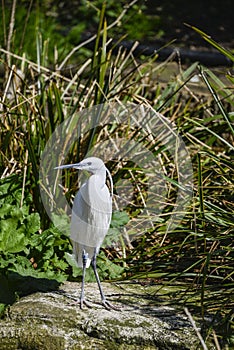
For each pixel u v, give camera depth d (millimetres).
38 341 7875
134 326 7895
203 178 10242
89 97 10383
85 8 21656
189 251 9531
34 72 12141
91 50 18531
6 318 8133
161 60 18203
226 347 7672
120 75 11727
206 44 20984
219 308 8125
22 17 17281
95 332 7867
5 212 9023
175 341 7707
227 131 11445
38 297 8492
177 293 8711
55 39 17281
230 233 8969
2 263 8812
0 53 12258
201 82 14578
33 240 9094
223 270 9016
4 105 9789
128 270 9336
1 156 9938
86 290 8836
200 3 23859
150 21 20844
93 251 8414
